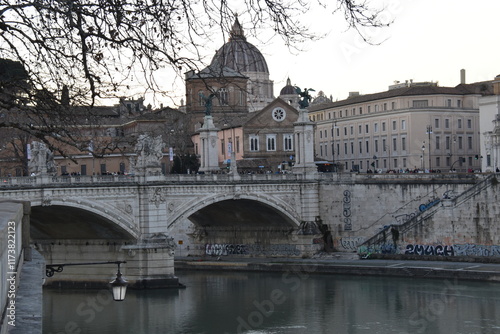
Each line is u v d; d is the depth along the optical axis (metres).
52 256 118.94
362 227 130.62
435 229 119.56
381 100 174.88
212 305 97.06
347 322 85.00
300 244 131.25
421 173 128.00
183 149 147.25
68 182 103.94
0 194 96.81
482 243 115.50
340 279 115.31
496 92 151.50
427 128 157.00
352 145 184.38
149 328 84.12
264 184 125.81
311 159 132.25
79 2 24.20
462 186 126.50
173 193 115.25
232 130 164.25
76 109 26.42
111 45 24.45
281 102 160.62
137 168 113.56
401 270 113.50
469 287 102.50
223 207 133.88
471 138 169.75
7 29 24.62
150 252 111.50
